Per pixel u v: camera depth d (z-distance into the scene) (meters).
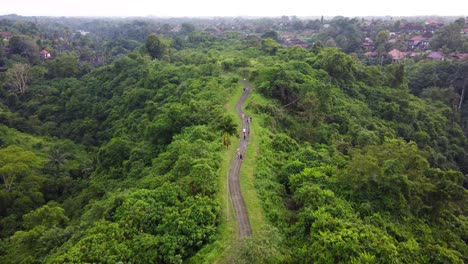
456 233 46.25
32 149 92.50
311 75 93.69
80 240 36.00
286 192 48.84
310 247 35.12
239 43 172.00
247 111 72.81
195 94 86.19
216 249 34.84
